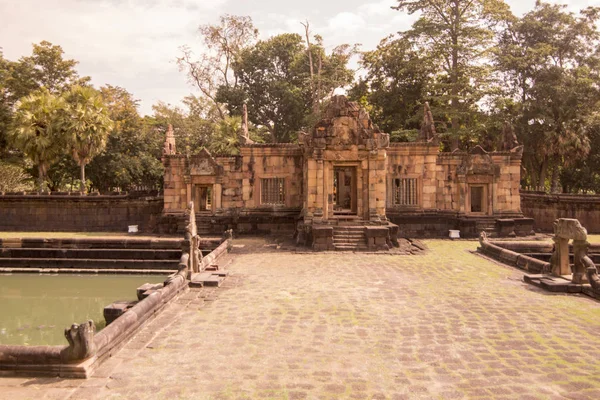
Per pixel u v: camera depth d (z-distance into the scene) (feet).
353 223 71.82
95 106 115.75
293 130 167.94
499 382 22.26
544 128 136.46
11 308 48.98
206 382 22.41
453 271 51.90
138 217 107.96
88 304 50.70
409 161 91.40
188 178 93.15
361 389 21.57
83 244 71.67
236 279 47.11
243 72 165.48
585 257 41.65
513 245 67.15
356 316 33.76
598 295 38.45
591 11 140.26
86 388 21.79
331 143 72.18
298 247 70.08
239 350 26.78
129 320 28.68
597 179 152.46
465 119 138.92
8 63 138.51
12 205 108.47
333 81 152.66
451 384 22.09
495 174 90.74
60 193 111.24
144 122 164.66
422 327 31.12
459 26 133.18
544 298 39.24
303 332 30.07
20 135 107.76
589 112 135.95
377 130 72.33
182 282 41.27
